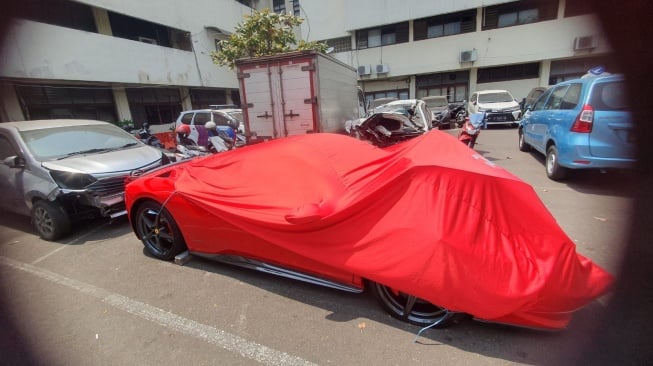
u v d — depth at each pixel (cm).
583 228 381
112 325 254
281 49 1250
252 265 295
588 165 488
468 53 1745
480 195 205
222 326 245
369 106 1546
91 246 408
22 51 959
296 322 245
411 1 1817
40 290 310
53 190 412
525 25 1642
